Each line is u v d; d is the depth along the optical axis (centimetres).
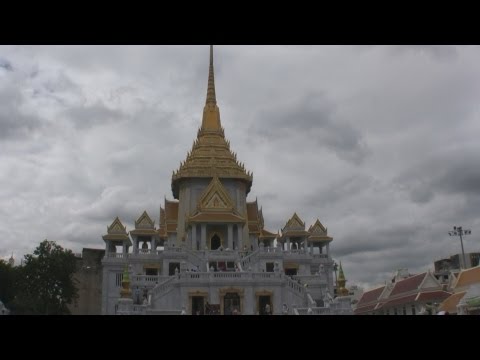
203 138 10444
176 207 10331
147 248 8375
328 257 8719
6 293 7662
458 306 6228
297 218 9075
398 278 9756
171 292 5631
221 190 8925
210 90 11225
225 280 5672
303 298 5797
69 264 7538
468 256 11850
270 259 7288
